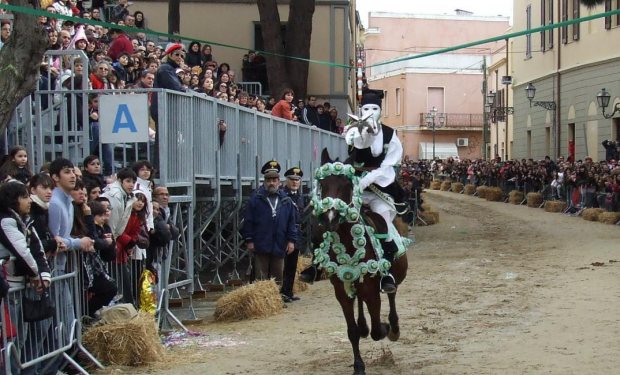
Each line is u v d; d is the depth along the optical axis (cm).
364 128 820
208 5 3031
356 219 765
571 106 3838
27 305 741
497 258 1781
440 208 3644
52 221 802
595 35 3572
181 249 1212
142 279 980
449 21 6938
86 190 861
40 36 917
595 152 3581
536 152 4344
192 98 1159
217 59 3038
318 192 774
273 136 1597
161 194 1024
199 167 1195
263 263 1273
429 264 1712
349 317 797
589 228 2462
